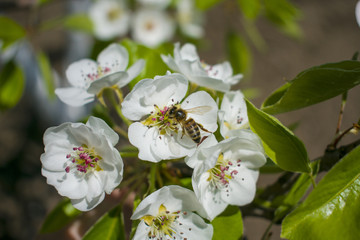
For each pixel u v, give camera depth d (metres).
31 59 0.41
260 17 0.63
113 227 0.21
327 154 0.20
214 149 0.19
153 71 0.23
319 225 0.17
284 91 0.20
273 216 0.22
